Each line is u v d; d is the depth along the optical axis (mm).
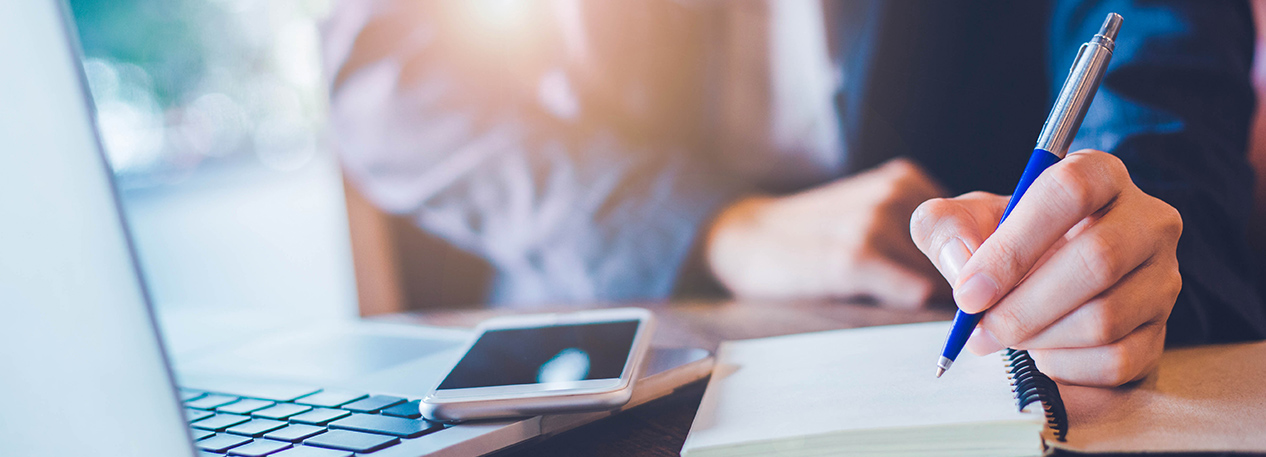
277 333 632
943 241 353
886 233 753
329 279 2393
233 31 5422
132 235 260
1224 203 484
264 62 5555
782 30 1048
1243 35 623
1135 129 511
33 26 249
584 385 330
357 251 1052
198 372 484
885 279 709
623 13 1024
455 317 749
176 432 257
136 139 5129
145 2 5062
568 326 465
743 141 1060
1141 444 271
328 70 1107
